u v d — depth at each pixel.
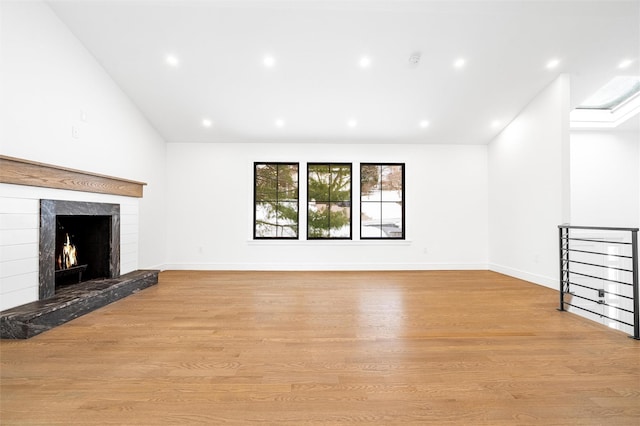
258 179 5.49
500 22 3.08
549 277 3.99
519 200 4.59
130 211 3.95
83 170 3.37
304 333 2.33
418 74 3.80
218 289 3.84
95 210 3.29
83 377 1.67
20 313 2.29
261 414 1.36
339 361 1.87
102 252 3.57
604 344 2.13
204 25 3.18
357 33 3.22
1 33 2.60
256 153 5.38
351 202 5.48
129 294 3.51
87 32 3.30
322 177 5.50
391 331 2.38
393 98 4.26
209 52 3.51
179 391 1.54
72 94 3.33
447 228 5.43
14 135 2.71
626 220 5.20
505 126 4.92
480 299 3.36
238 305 3.12
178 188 5.31
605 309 4.77
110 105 3.91
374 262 5.38
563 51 3.43
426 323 2.57
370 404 1.44
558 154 3.85
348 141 5.39
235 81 3.96
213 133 5.10
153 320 2.63
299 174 5.42
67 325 2.50
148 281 3.92
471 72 3.76
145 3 2.67
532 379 1.66
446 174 5.45
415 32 3.20
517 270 4.63
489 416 1.35
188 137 5.20
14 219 2.43
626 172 5.22
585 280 4.69
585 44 3.33
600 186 5.20
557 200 3.87
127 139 4.26
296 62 3.63
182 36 3.31
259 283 4.21
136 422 1.30
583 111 4.96
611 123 5.00
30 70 2.85
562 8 2.64
